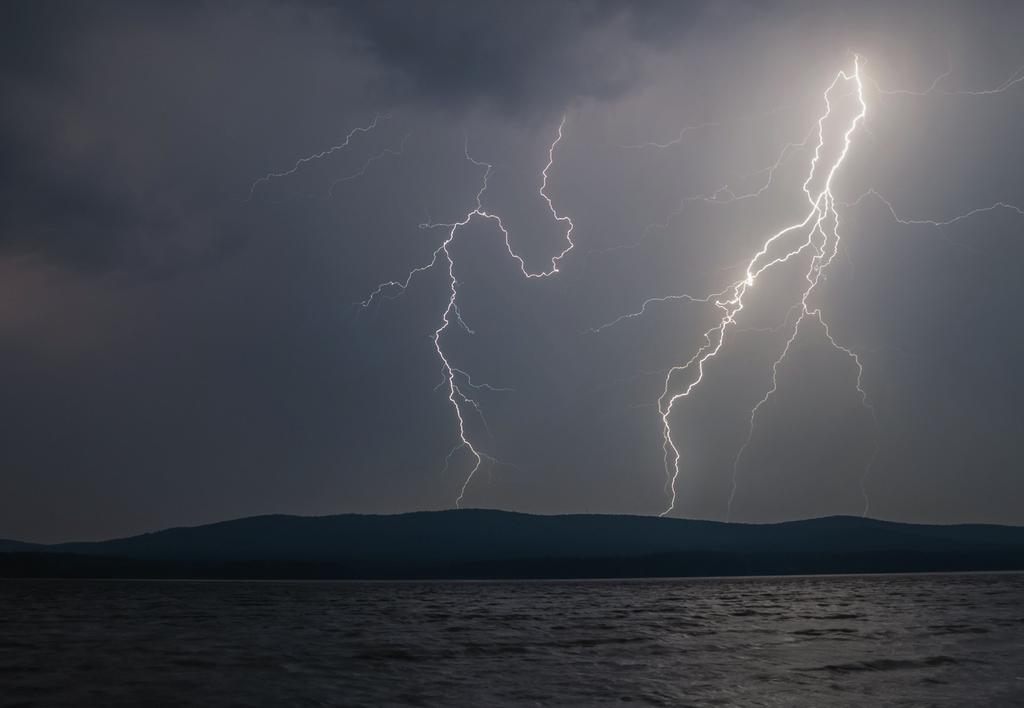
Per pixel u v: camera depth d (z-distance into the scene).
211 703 14.76
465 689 16.39
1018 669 18.64
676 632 28.70
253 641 25.66
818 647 23.33
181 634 27.94
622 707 14.46
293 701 14.99
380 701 15.03
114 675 18.02
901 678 17.50
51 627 30.67
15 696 15.27
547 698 15.38
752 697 15.40
